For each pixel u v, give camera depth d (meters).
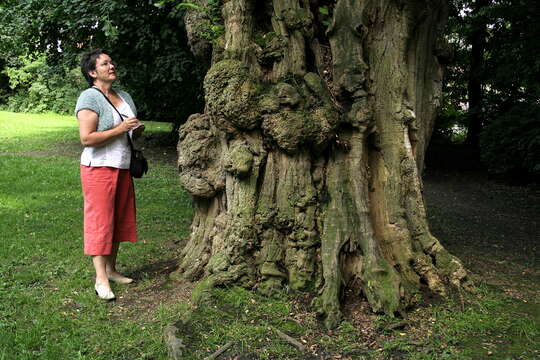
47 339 3.39
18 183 9.88
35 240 6.06
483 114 14.73
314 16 4.17
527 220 8.16
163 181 10.87
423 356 3.04
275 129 3.74
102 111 4.14
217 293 3.72
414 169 4.13
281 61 3.97
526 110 11.73
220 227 4.19
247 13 4.03
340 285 3.63
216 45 4.25
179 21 9.30
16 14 8.84
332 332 3.32
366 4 3.92
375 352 3.11
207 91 3.94
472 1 14.70
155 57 10.92
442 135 18.84
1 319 3.71
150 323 3.58
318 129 3.75
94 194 4.13
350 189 3.90
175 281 4.38
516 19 11.90
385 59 4.07
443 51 4.58
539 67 11.51
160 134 18.58
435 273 3.94
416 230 4.10
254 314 3.51
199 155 4.26
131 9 9.52
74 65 11.30
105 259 4.29
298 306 3.61
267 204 3.90
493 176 12.77
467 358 3.05
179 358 3.02
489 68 13.46
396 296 3.54
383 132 4.10
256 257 3.91
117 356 3.18
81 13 8.44
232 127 3.93
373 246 3.77
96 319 3.73
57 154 14.42
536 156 11.23
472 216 8.42
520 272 4.84
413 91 4.20
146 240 6.25
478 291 3.98
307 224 3.86
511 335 3.37
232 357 3.04
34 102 28.88
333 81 3.98
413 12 4.03
